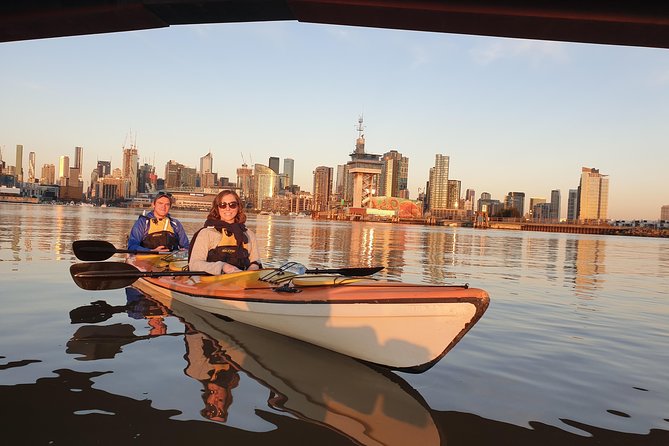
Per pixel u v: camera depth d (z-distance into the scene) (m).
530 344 5.20
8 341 4.59
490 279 11.06
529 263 16.78
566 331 5.89
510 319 6.51
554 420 3.21
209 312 5.90
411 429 2.98
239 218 6.17
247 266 6.24
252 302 5.05
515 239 51.16
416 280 10.32
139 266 7.66
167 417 3.02
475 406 3.41
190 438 2.75
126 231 24.55
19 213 50.41
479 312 3.69
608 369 4.39
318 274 5.68
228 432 2.84
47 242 15.62
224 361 4.20
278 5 7.49
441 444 2.79
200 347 4.57
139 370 3.88
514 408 3.40
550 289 9.77
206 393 3.45
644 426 3.16
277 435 2.83
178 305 6.44
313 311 4.48
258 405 3.26
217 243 6.02
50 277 8.38
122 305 6.37
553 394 3.71
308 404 3.33
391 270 12.22
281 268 5.49
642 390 3.86
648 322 6.61
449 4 7.13
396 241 32.12
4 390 3.36
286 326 4.82
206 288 5.80
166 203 8.38
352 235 40.16
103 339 4.75
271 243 22.94
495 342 5.25
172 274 5.60
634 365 4.54
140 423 2.91
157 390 3.46
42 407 3.10
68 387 3.46
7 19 7.90
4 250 12.61
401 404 3.40
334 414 3.18
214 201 6.04
